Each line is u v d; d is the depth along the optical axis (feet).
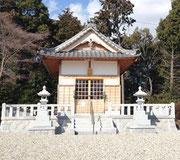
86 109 43.57
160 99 70.74
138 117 34.40
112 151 21.80
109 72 45.14
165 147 23.58
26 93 70.59
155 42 95.71
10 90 64.80
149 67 97.96
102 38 47.21
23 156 20.01
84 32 47.16
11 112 36.27
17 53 73.41
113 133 32.94
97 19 89.15
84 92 44.60
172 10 80.33
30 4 80.64
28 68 79.36
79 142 26.17
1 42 62.64
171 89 75.97
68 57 42.37
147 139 27.96
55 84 80.12
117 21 89.30
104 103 43.68
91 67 45.06
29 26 79.66
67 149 22.63
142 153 21.08
